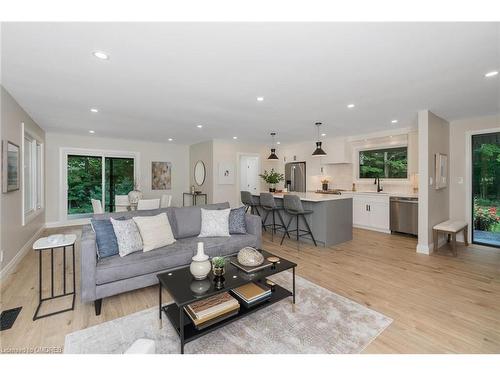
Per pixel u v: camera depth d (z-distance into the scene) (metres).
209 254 2.85
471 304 2.26
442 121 4.21
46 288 2.58
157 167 7.32
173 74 2.46
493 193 4.16
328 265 3.27
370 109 3.66
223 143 6.88
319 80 2.60
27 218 3.82
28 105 3.48
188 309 1.83
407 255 3.69
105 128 5.16
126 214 2.87
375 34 1.77
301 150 7.30
